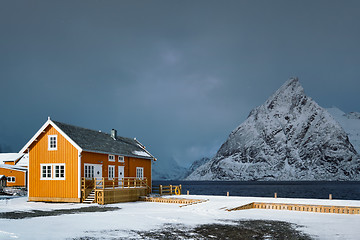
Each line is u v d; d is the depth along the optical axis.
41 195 34.44
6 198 39.62
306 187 163.75
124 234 16.59
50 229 17.86
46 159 34.66
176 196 39.94
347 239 15.48
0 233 16.69
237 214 24.08
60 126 34.69
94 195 32.56
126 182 40.34
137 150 44.34
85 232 17.06
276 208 27.34
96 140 37.72
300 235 16.42
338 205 25.95
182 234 16.64
